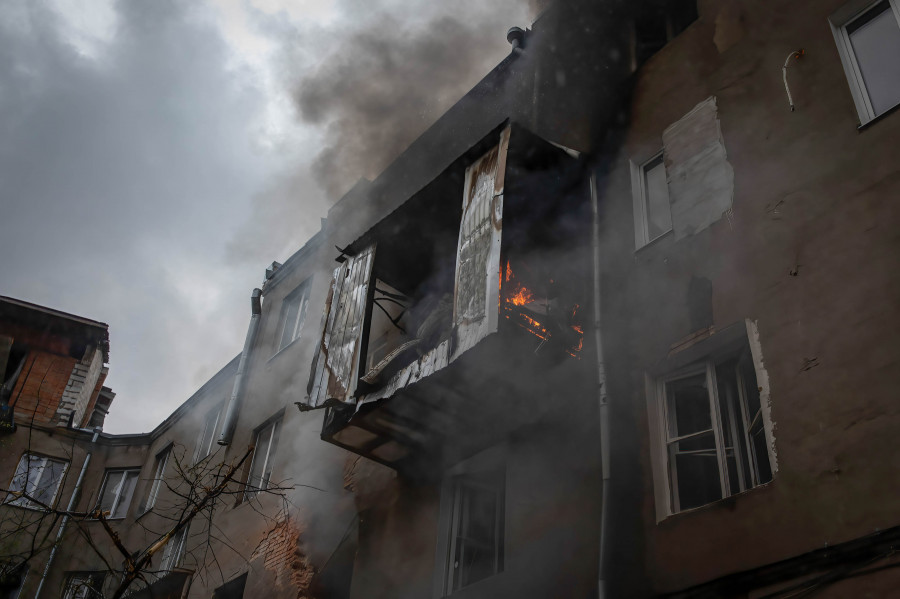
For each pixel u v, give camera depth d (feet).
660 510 24.35
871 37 26.13
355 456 40.27
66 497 69.41
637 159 32.89
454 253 37.27
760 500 21.45
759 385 23.04
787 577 19.69
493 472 32.37
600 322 29.19
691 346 26.17
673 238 29.04
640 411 26.73
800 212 24.79
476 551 31.07
